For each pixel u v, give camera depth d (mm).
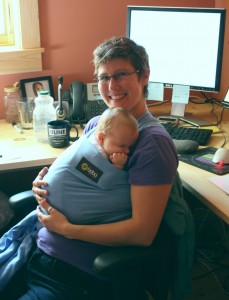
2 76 2141
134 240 1208
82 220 1284
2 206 1887
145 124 1299
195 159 1665
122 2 2266
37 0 2072
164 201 1213
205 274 2146
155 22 2053
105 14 2250
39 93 1924
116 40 1328
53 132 1755
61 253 1306
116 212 1276
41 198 1341
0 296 1361
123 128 1239
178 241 1335
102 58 1322
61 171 1312
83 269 1288
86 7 2197
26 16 2072
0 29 2209
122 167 1259
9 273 1369
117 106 1354
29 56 2141
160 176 1192
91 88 2088
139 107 1378
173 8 1991
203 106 2385
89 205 1272
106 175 1258
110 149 1255
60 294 1278
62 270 1297
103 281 1290
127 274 1181
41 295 1281
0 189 2326
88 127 1561
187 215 1323
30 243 1429
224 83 2439
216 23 1922
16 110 2123
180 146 1724
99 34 2275
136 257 1153
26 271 1396
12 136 1938
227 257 2283
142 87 1374
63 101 2068
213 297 2008
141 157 1208
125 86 1321
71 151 1352
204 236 2428
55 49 2213
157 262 1301
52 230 1313
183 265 1362
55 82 2273
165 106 2395
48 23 2152
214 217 2449
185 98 2119
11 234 1450
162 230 1331
